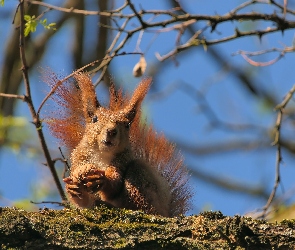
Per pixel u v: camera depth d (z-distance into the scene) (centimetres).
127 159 1097
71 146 1146
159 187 1077
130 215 854
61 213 855
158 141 1170
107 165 1095
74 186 981
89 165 998
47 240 812
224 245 836
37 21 1238
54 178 1101
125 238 830
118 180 1055
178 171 1153
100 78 1195
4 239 803
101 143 1080
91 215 852
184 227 845
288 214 1493
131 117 1138
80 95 1160
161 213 1059
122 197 1056
